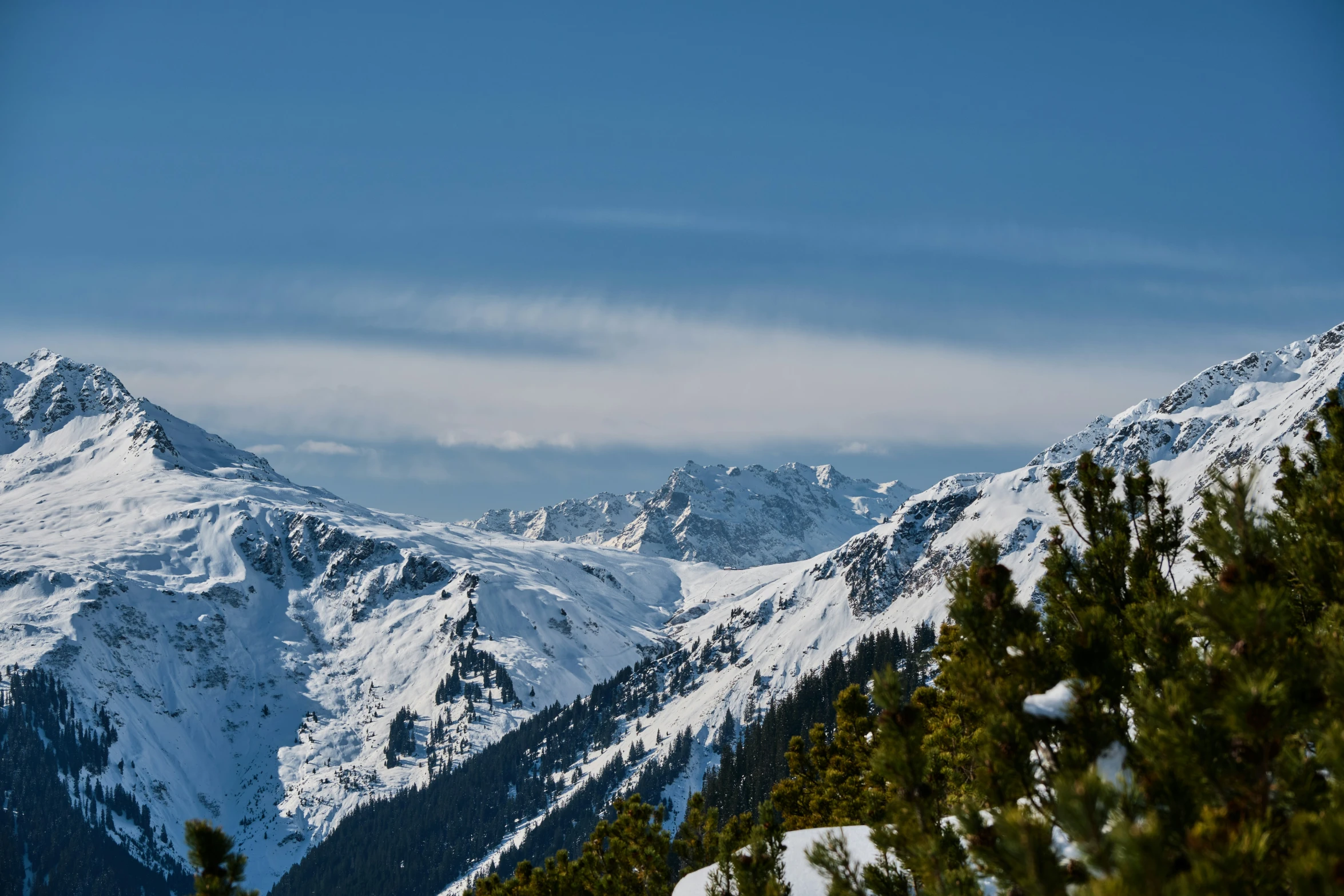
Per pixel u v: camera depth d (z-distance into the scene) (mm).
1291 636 7609
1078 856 6984
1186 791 6699
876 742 9383
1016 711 8688
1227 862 5633
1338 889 5277
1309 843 5680
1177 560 11828
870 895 10609
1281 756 6527
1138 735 7379
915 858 9156
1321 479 11367
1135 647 9203
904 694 9406
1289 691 6633
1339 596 9617
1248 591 7141
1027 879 6617
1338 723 6270
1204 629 7578
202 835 11633
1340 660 6711
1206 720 6941
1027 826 6711
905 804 9156
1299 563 10023
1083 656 9062
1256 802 6527
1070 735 8422
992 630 9492
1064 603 11367
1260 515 8164
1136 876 5648
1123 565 11797
